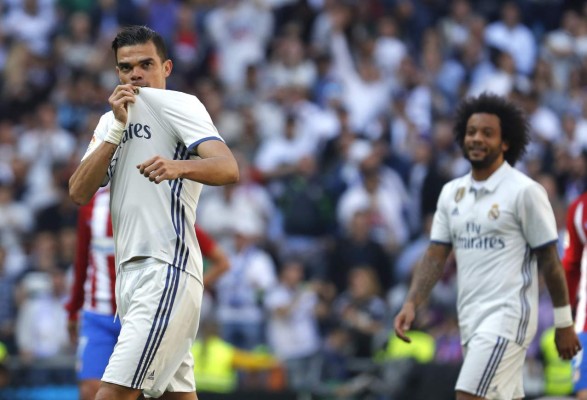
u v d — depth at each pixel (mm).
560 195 49469
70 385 38375
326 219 48531
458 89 57219
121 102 17969
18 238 47312
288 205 48125
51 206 48125
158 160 16781
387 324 40250
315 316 42812
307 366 39906
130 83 18641
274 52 59312
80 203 18359
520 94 54875
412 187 50438
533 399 36938
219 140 17844
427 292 23109
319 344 42531
